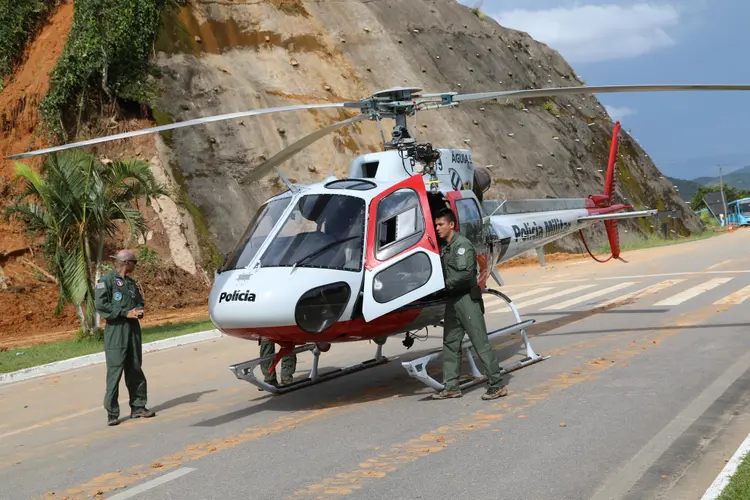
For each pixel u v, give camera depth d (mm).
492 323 13883
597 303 15516
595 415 6805
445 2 44188
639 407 7012
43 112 23672
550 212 12047
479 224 9453
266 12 32844
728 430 6129
